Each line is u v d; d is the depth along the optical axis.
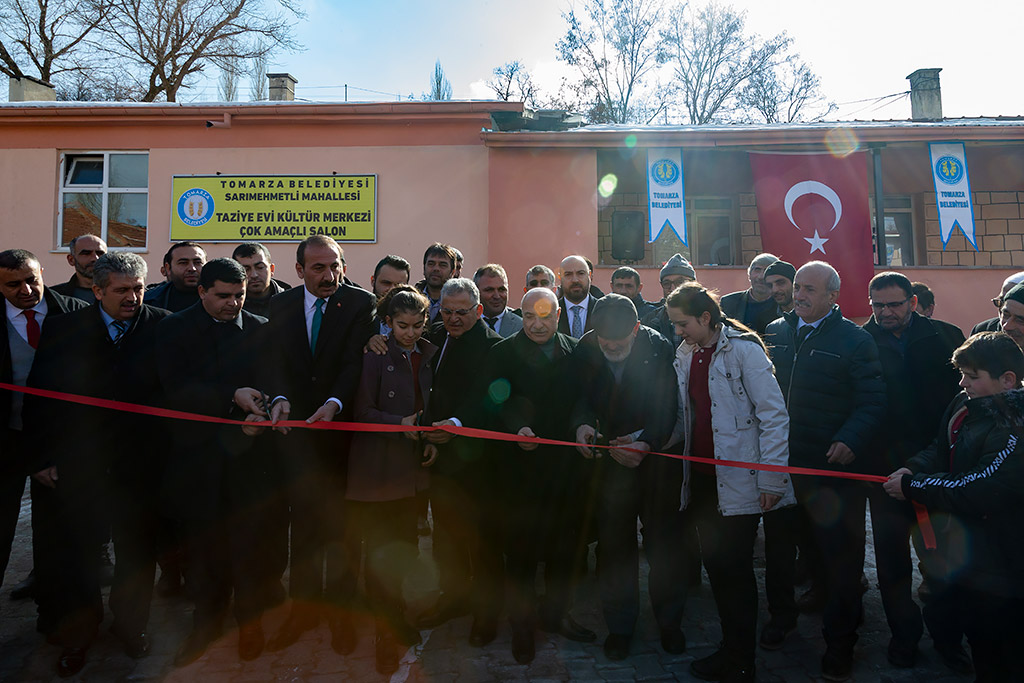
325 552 3.29
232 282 3.17
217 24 20.23
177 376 3.14
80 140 9.43
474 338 3.38
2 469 3.18
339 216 9.28
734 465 2.89
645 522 3.27
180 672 3.00
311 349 3.34
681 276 4.68
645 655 3.18
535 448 3.28
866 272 8.94
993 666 2.59
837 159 9.06
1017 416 2.45
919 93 12.34
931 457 2.98
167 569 3.86
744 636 2.85
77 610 3.05
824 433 3.21
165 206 9.31
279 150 9.32
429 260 4.61
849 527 3.10
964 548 2.61
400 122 9.24
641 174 10.16
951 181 8.99
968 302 9.07
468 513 3.37
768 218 9.00
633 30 21.03
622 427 3.22
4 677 2.98
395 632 3.18
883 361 3.47
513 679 2.95
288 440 3.23
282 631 3.25
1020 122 9.55
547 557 3.39
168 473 3.17
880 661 3.14
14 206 9.41
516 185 9.08
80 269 4.36
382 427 3.04
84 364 3.18
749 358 2.97
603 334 3.14
